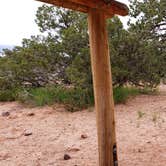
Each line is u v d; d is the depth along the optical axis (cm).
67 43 1025
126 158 522
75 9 350
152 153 537
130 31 1180
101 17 371
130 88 1174
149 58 1067
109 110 375
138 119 779
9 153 592
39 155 571
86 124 773
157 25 1313
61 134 703
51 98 1038
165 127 690
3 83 1150
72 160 534
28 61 1092
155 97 1058
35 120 848
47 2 309
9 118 889
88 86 945
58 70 1090
